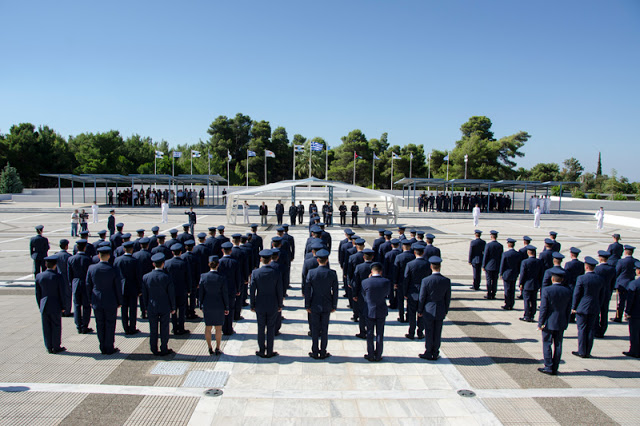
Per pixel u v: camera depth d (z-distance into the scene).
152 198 43.38
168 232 24.80
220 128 84.31
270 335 7.50
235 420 5.49
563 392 6.43
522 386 6.62
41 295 7.46
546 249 10.60
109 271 7.52
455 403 6.04
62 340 8.32
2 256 16.86
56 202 48.78
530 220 36.34
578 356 7.91
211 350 7.63
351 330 9.08
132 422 5.39
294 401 6.01
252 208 42.91
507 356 7.80
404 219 35.56
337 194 55.34
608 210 49.72
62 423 5.34
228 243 9.12
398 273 9.59
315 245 8.23
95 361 7.29
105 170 70.81
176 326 8.67
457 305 11.17
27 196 50.09
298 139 92.31
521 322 9.82
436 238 24.27
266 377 6.76
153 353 7.60
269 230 25.95
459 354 7.87
